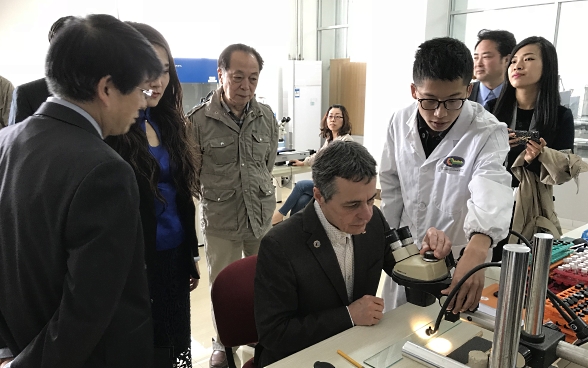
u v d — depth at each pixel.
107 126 0.97
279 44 6.67
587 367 0.83
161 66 0.97
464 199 1.43
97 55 0.85
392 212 1.67
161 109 1.58
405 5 5.12
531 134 1.76
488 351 0.94
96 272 0.85
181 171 1.59
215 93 2.18
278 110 6.75
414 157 1.54
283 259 1.18
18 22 4.29
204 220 2.22
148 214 1.42
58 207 0.85
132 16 5.09
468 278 0.93
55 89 0.90
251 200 2.20
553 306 1.04
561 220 4.53
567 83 4.50
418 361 0.97
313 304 1.22
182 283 1.61
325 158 1.11
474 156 1.40
